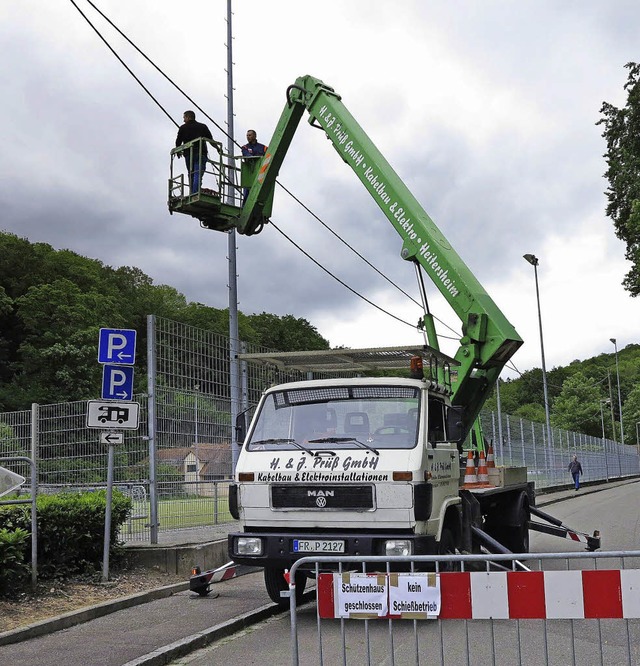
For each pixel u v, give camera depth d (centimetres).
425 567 803
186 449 1281
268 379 1167
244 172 1638
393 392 884
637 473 8781
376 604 533
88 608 871
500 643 760
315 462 845
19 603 891
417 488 813
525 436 3803
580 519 2292
